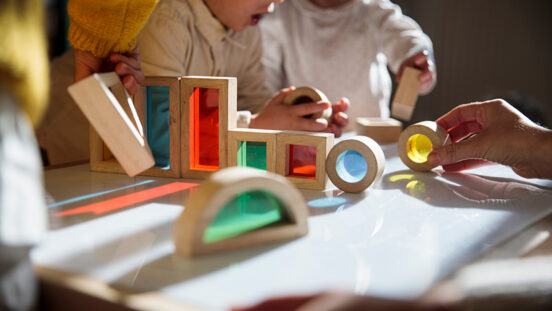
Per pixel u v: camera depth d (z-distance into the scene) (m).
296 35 1.67
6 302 0.32
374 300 0.32
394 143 1.09
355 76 1.68
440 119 0.85
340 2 1.67
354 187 0.66
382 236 0.48
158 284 0.37
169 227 0.51
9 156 0.32
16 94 0.35
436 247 0.45
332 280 0.38
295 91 0.99
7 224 0.32
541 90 3.58
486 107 0.79
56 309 0.38
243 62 1.32
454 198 0.63
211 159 0.75
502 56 3.57
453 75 3.62
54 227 0.50
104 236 0.48
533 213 0.56
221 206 0.43
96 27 0.65
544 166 0.71
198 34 1.15
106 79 0.62
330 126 1.05
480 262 0.41
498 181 0.75
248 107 1.31
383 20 1.63
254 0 1.09
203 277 0.38
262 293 0.36
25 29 0.34
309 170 0.71
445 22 3.56
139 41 1.02
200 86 0.72
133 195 0.63
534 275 0.36
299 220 0.47
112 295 0.35
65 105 1.13
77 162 0.85
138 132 0.63
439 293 0.33
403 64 1.46
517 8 3.50
